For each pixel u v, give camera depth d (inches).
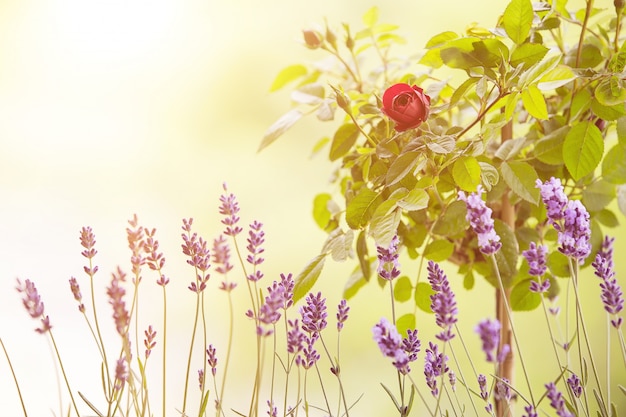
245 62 240.7
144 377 54.0
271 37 238.2
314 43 64.0
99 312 166.9
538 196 57.2
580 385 53.9
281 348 154.6
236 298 188.1
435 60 59.6
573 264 59.4
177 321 186.9
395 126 56.4
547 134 59.7
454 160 56.2
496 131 59.0
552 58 55.0
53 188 241.9
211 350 54.8
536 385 145.0
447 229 58.5
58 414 134.3
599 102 57.0
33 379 157.0
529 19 56.9
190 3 245.1
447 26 208.5
